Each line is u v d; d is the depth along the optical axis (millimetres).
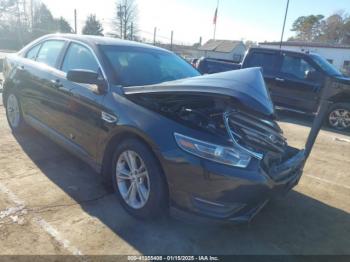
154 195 2688
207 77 2854
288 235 2951
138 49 3879
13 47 40906
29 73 4309
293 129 7398
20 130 4883
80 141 3473
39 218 2812
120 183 3070
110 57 3426
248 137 2633
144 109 2799
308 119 8805
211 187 2416
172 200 2605
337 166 4973
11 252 2373
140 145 2760
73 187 3408
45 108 4020
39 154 4211
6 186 3312
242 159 2441
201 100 2643
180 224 2898
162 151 2555
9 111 4992
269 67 8719
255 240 2822
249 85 2707
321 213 3408
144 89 2855
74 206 3051
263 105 2615
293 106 8398
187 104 2697
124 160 3023
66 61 3826
